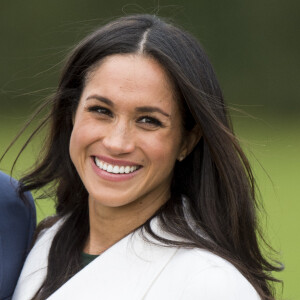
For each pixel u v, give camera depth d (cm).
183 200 841
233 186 816
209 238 817
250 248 841
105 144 793
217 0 6131
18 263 940
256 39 6131
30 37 6072
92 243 880
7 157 3359
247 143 891
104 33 809
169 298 775
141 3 5900
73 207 921
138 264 810
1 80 6006
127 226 853
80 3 6106
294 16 6131
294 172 4016
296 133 5200
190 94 788
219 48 6122
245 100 6088
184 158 846
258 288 802
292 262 2544
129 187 808
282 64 6122
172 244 801
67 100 879
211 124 798
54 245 893
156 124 796
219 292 755
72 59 840
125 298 796
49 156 923
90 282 816
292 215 3136
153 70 785
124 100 783
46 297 855
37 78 5794
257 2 6128
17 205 950
